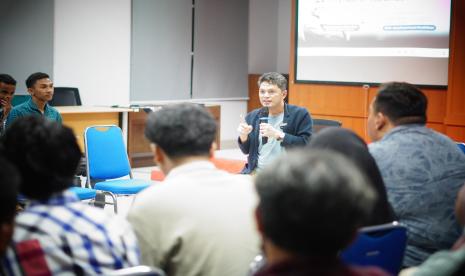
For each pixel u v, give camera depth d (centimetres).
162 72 963
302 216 102
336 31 832
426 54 775
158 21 951
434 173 239
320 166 105
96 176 486
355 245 183
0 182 142
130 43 920
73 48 877
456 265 143
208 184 194
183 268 190
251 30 1080
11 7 862
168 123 196
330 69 841
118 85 912
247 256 191
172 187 192
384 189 213
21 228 160
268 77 417
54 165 167
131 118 795
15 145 167
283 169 105
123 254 168
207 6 1010
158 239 190
